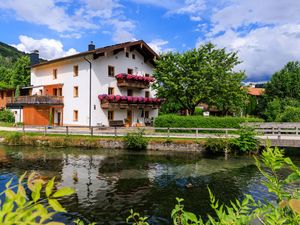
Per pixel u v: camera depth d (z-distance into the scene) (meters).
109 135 23.41
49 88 34.56
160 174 13.38
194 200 9.73
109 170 14.18
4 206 1.22
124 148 21.09
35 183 1.28
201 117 24.47
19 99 33.66
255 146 18.28
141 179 12.48
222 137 20.34
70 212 8.54
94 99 29.78
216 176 12.98
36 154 18.64
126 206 9.14
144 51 34.25
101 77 30.47
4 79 58.88
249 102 49.22
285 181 1.72
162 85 30.05
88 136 23.16
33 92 37.59
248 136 18.39
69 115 31.98
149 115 35.88
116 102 30.31
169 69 28.09
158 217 8.23
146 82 34.03
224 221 1.87
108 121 31.08
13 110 36.38
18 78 52.88
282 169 12.45
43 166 15.00
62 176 12.93
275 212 1.72
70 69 32.00
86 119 29.88
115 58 31.95
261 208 1.92
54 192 1.23
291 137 19.81
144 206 9.14
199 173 13.58
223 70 27.11
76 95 31.47
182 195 10.30
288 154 19.06
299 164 15.55
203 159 17.08
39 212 1.18
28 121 32.28
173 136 22.11
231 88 27.38
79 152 19.50
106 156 18.05
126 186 11.41
